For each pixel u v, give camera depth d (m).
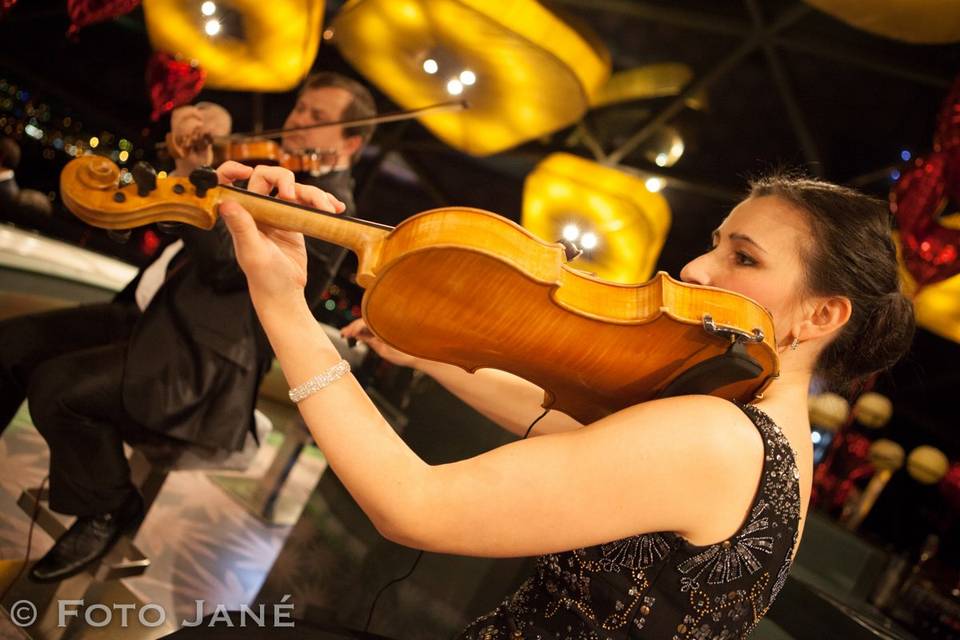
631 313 1.09
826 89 5.12
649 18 5.08
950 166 2.89
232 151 2.49
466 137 4.73
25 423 3.20
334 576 2.37
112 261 4.18
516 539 1.03
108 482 2.19
